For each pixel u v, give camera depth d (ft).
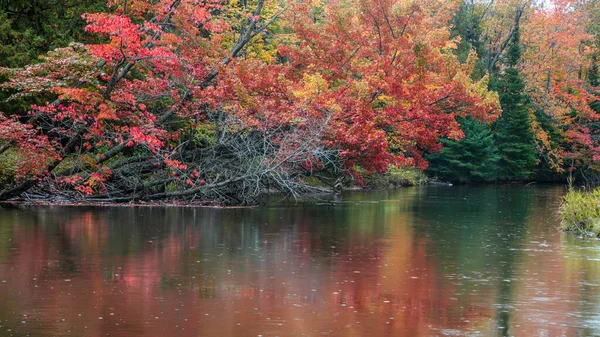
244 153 94.53
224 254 55.31
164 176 96.73
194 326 34.37
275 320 35.70
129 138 83.97
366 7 106.11
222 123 95.81
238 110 93.71
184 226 71.61
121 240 60.80
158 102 99.40
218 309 37.76
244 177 91.66
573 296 42.39
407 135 108.06
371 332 33.91
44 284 42.98
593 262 54.80
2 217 74.49
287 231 70.18
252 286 43.70
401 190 148.46
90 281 44.09
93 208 85.76
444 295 42.27
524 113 197.47
